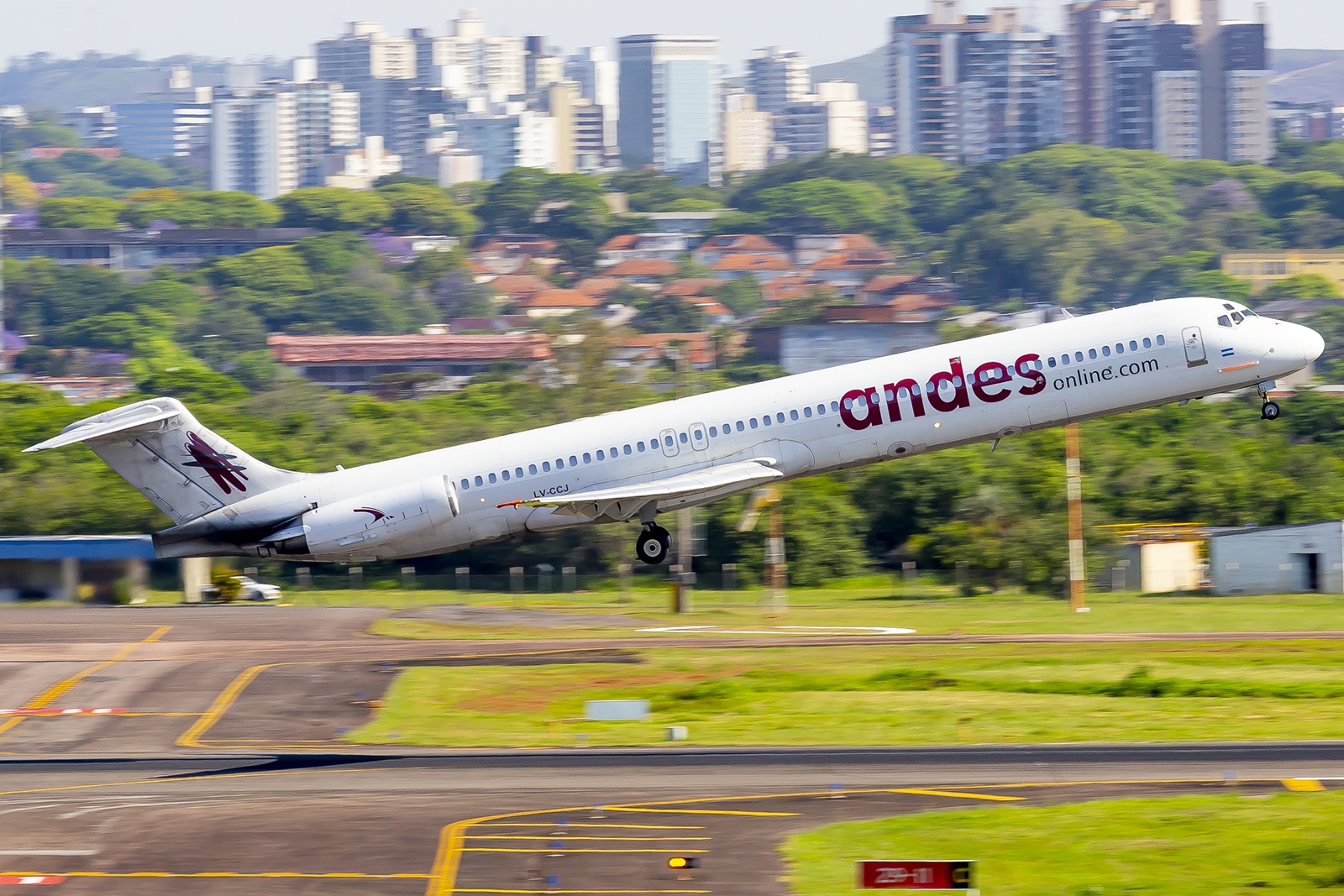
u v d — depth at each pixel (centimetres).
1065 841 10944
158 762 14650
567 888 10062
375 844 11050
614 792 12850
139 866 10600
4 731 16088
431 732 15925
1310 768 13475
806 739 15350
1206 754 14200
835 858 10612
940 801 12312
